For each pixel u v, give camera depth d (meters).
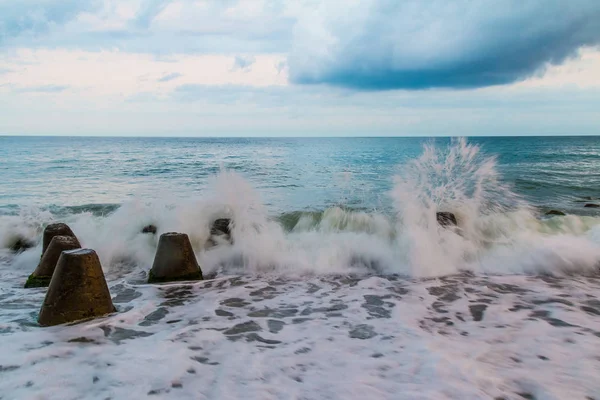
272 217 9.93
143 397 2.98
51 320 4.54
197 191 15.63
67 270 4.67
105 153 46.41
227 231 8.12
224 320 4.78
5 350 3.82
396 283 6.36
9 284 6.46
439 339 4.09
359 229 8.89
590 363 3.49
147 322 4.70
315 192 14.84
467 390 3.02
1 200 14.30
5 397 2.97
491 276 6.66
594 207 12.56
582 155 38.81
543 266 6.97
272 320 4.77
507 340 4.04
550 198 14.45
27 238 8.97
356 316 4.89
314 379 3.27
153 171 24.05
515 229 8.66
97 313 4.77
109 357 3.68
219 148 62.62
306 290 6.06
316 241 8.16
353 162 29.12
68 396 2.99
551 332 4.25
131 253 7.91
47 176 21.50
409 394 2.98
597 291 5.77
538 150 49.66
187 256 6.64
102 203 13.44
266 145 78.94
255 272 7.12
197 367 3.49
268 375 3.34
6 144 82.12
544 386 3.08
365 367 3.47
